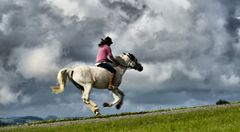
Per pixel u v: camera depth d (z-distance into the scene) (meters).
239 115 20.55
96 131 18.72
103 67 25.78
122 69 26.22
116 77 25.97
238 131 16.61
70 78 25.66
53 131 19.16
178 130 17.72
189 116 21.28
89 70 25.39
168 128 18.08
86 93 25.23
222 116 20.64
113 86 25.80
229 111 22.20
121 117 23.06
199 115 21.41
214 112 22.11
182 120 20.41
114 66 26.09
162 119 20.73
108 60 26.08
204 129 17.48
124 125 19.67
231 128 17.19
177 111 24.62
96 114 25.11
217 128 17.41
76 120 23.81
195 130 17.45
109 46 26.11
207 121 19.39
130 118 21.59
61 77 25.39
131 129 18.69
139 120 20.64
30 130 19.72
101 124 20.11
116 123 20.11
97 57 26.09
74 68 25.75
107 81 25.64
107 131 18.45
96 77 25.38
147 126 18.86
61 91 25.36
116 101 26.06
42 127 20.64
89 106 25.23
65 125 20.70
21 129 20.36
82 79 25.23
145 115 23.09
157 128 18.23
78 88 26.05
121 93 26.28
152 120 20.59
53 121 24.23
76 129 19.20
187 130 17.59
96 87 25.64
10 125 23.66
